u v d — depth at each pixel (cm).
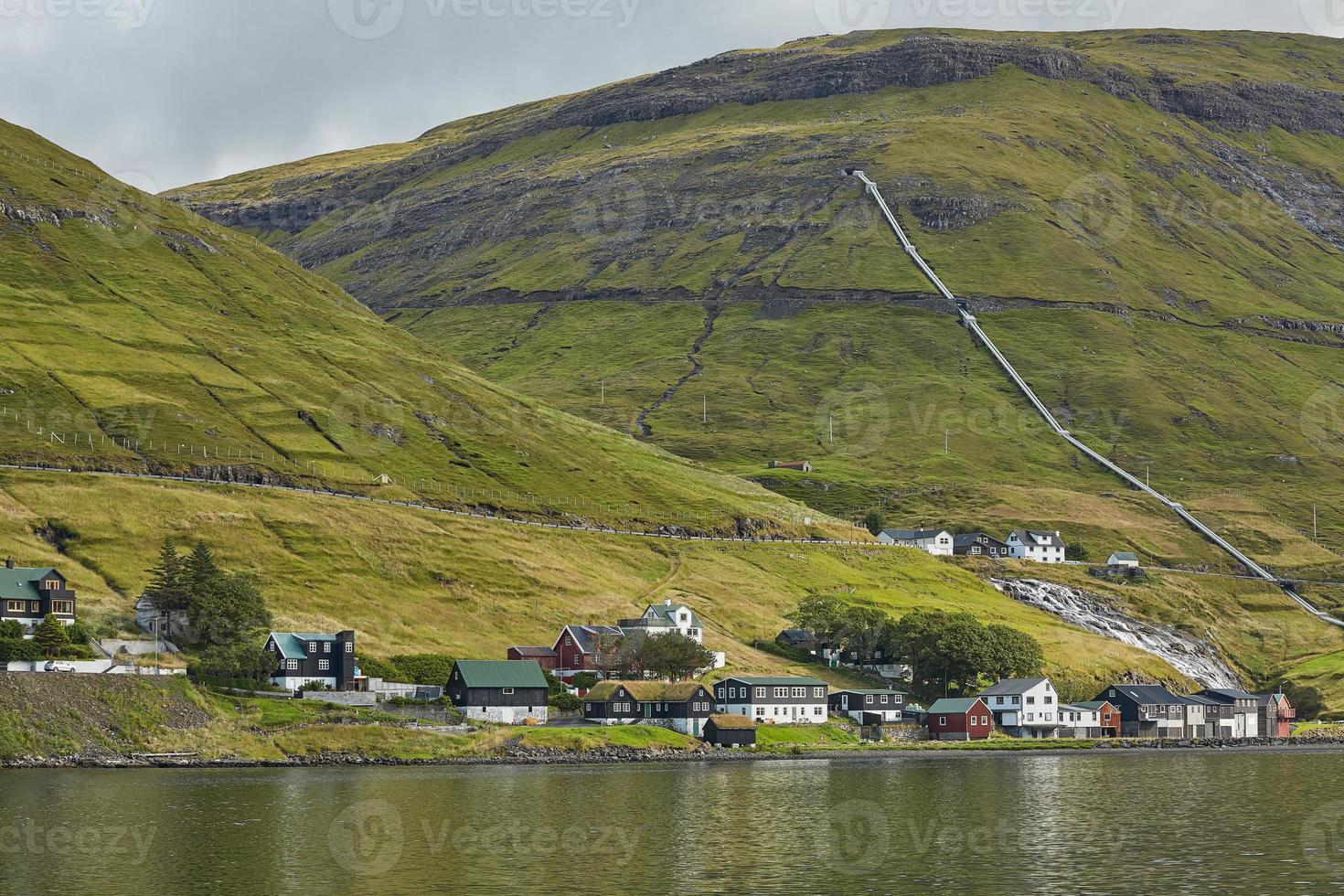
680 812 13975
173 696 18000
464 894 10350
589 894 10388
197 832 12356
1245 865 11575
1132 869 11431
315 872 10988
